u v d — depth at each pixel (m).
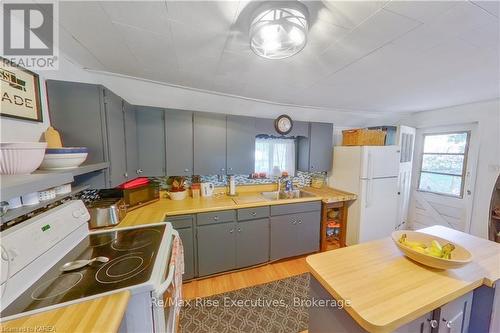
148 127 2.09
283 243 2.48
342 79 1.90
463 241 1.39
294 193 2.90
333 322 0.98
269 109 2.84
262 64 1.61
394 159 2.81
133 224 1.60
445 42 1.23
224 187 2.74
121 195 1.86
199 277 2.14
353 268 1.06
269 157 3.06
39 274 0.91
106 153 1.46
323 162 3.07
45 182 0.75
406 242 1.20
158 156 2.15
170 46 1.35
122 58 1.53
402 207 3.33
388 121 3.61
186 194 2.49
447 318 0.93
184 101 2.35
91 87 1.38
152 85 2.10
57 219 1.07
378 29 1.11
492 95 2.41
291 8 0.90
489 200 2.68
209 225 2.10
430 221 3.34
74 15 1.03
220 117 2.38
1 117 0.98
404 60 1.49
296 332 1.56
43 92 1.27
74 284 0.88
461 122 2.90
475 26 1.07
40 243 0.92
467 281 0.95
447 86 2.07
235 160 2.49
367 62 1.53
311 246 2.64
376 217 2.79
